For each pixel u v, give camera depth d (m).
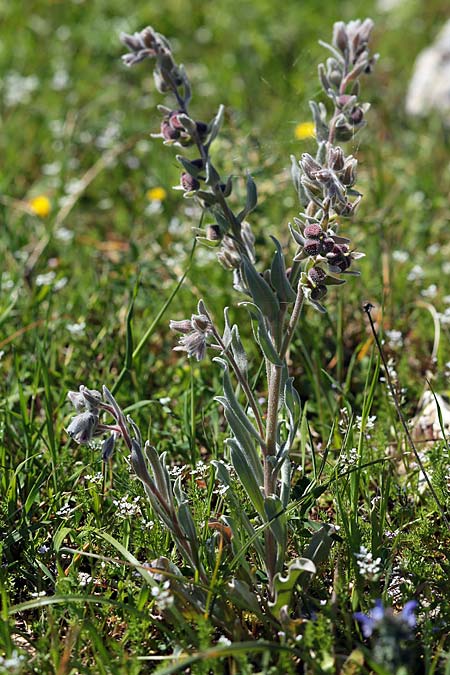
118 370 5.36
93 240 6.96
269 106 8.89
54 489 4.17
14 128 8.62
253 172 6.17
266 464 3.49
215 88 9.43
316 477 3.87
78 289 6.05
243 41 10.45
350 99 3.50
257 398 5.01
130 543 3.91
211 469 4.01
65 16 11.15
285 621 3.34
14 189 7.68
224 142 6.46
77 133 8.27
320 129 3.62
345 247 3.22
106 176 7.88
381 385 5.00
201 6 11.53
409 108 8.97
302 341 5.02
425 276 6.15
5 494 4.17
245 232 3.63
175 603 3.41
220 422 4.96
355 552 3.56
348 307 5.84
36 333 5.23
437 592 3.64
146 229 7.06
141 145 8.11
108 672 3.26
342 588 3.46
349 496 3.87
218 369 5.15
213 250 6.26
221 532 3.59
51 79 9.70
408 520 4.08
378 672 2.95
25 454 4.48
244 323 5.72
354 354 5.03
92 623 3.37
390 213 6.59
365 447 4.36
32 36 10.71
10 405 4.89
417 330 5.67
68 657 3.22
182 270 6.19
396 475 4.38
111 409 3.31
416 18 11.20
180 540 3.48
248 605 3.41
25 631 3.67
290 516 3.65
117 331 5.55
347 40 3.61
